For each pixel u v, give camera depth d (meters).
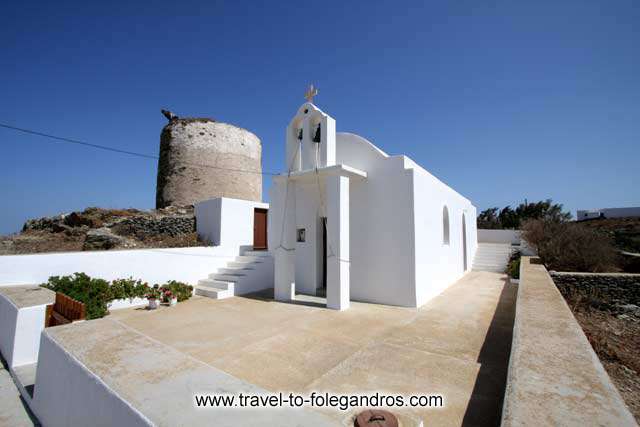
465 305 8.46
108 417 2.29
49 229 15.49
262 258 11.26
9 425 3.67
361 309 8.00
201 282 10.79
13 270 7.47
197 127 19.56
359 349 5.40
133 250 9.48
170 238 13.18
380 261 8.67
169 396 2.19
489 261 17.55
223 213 12.29
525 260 14.58
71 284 7.64
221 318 7.33
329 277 8.15
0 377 4.98
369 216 8.91
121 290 8.41
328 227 8.21
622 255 14.16
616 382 5.21
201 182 19.30
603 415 1.96
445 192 11.73
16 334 5.20
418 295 8.23
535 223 16.58
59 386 3.17
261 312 7.82
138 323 7.00
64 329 3.63
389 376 4.42
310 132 9.16
